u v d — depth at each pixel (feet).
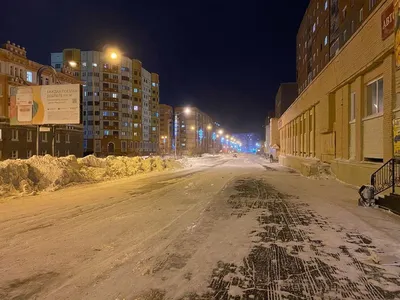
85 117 296.51
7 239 20.58
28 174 44.55
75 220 25.89
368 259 16.46
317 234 21.17
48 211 29.58
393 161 31.17
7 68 147.33
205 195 39.42
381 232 21.49
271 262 16.14
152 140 378.94
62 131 176.45
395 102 37.83
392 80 38.11
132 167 76.54
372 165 43.29
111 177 61.62
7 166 41.63
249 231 22.04
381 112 42.50
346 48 53.62
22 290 13.24
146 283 13.78
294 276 14.40
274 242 19.47
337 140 61.36
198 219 25.89
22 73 156.35
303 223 24.29
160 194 40.45
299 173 79.05
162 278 14.29
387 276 14.33
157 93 390.63
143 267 15.61
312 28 175.01
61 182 47.03
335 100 63.98
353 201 34.50
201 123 503.20
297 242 19.43
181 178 63.41
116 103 306.76
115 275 14.65
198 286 13.44
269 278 14.20
